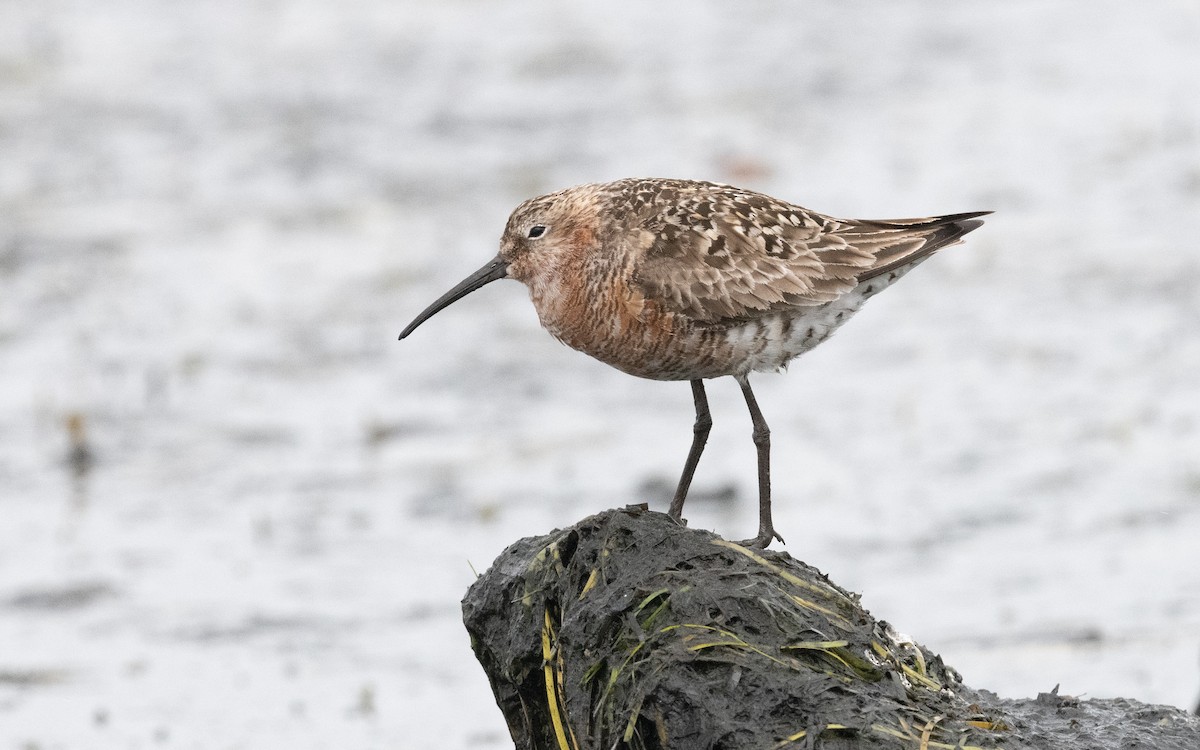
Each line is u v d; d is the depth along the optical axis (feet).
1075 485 50.49
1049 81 88.38
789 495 50.85
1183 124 81.20
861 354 61.98
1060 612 42.57
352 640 42.98
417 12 97.86
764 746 25.18
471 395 59.21
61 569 47.16
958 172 76.43
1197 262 66.39
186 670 41.29
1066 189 74.43
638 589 26.91
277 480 53.01
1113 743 29.14
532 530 48.98
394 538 49.01
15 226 71.15
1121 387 57.36
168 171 76.64
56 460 54.49
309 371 60.85
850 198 73.61
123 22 94.17
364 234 71.31
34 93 84.33
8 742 37.60
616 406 58.44
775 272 33.58
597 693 26.61
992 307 64.80
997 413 56.08
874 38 95.50
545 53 90.99
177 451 55.11
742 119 82.84
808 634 26.55
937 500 50.06
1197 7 100.37
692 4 100.07
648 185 34.78
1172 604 42.63
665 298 33.42
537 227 34.94
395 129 81.20
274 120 82.07
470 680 40.75
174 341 62.69
